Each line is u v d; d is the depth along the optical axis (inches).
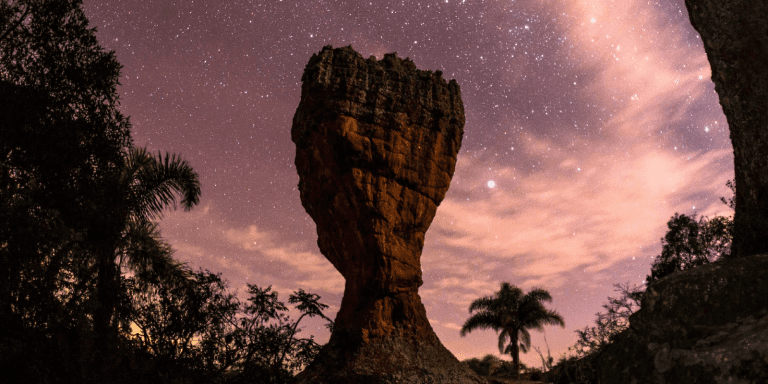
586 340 340.5
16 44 393.1
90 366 312.0
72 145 379.2
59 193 366.6
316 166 1053.2
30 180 352.2
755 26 169.2
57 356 293.7
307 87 1075.3
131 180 534.6
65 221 353.1
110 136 419.2
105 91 423.2
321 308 461.4
